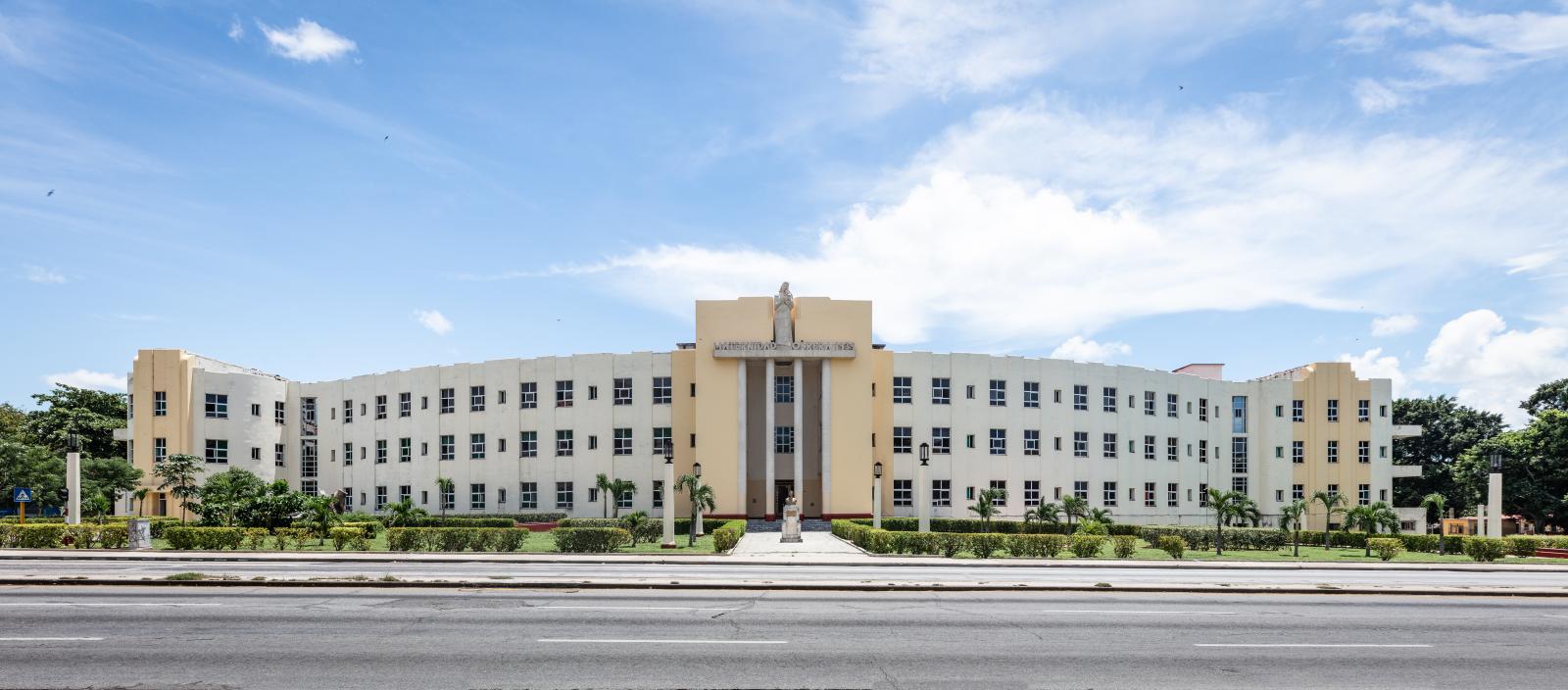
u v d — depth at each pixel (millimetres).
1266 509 79125
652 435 69125
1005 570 31344
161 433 72312
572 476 69875
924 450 51438
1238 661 16453
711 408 68062
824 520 66375
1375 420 80312
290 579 24938
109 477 67375
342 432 78438
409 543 38469
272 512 43812
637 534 46250
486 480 71625
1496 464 47781
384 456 76000
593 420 69938
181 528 39688
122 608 20797
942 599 23359
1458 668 16094
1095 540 38125
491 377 72438
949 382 70375
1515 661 16766
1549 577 31828
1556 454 77812
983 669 15594
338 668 15219
